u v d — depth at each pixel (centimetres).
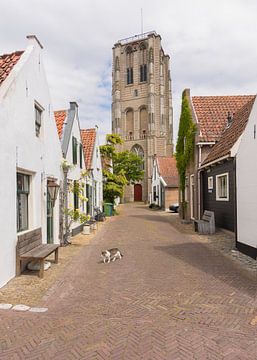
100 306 529
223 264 823
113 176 2809
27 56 789
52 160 1045
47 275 725
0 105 616
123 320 469
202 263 837
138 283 660
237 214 1012
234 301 547
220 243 1156
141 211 3275
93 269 787
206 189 1716
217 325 448
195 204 1808
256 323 454
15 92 700
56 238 1095
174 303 540
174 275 719
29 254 722
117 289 621
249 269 770
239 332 425
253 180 881
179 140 2184
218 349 380
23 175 797
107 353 373
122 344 395
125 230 1595
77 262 866
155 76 5944
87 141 2078
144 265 820
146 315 488
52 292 603
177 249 1045
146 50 6028
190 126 1864
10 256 672
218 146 1552
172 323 457
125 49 6222
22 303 543
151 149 5819
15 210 700
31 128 815
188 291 603
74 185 1291
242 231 971
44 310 510
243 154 952
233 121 1631
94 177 2080
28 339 410
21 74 737
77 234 1452
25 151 768
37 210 866
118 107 6238
